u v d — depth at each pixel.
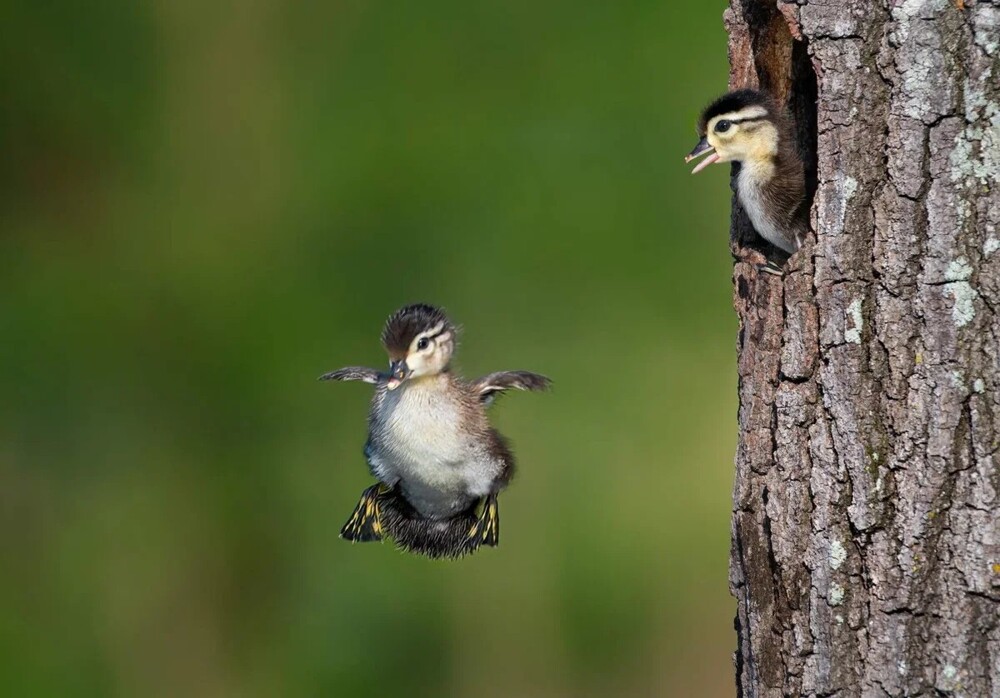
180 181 20.77
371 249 19.75
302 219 20.14
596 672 16.88
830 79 7.76
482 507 10.43
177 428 19.73
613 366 18.50
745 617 8.41
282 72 20.75
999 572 7.57
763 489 8.17
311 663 17.88
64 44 20.89
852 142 7.75
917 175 7.63
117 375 19.98
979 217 7.56
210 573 18.95
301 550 18.84
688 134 19.25
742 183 9.70
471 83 20.08
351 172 20.05
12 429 19.92
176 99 20.92
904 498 7.73
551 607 17.30
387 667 17.58
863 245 7.78
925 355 7.67
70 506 19.50
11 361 20.09
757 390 8.20
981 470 7.59
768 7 9.46
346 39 20.66
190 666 18.50
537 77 19.91
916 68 7.59
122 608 18.75
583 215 19.17
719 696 16.73
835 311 7.84
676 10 19.70
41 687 18.17
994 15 7.49
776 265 9.15
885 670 7.83
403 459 10.26
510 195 19.47
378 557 18.20
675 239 19.08
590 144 19.48
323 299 19.80
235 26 20.88
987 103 7.52
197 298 20.25
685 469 17.88
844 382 7.84
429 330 10.18
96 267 20.56
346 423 19.45
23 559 19.20
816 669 8.00
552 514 17.69
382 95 20.30
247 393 19.72
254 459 19.45
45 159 20.80
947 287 7.61
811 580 7.98
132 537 19.25
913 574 7.72
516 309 18.98
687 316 18.77
